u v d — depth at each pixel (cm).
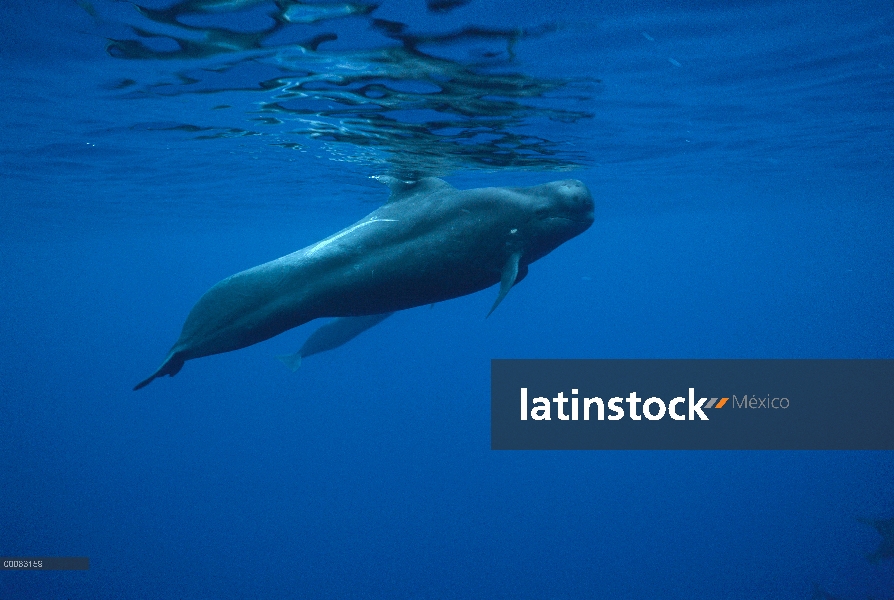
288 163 1584
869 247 9969
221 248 6019
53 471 3988
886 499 2991
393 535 3209
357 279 566
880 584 2373
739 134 1541
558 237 617
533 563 2919
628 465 3838
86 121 1135
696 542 2938
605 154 1609
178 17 664
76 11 649
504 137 1272
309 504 3544
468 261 572
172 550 3002
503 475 3872
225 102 1001
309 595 2705
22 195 2180
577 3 670
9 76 866
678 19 738
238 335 584
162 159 1527
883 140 1777
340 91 943
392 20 681
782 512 3075
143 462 4181
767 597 2448
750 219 5197
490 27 714
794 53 899
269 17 666
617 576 2759
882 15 762
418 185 621
